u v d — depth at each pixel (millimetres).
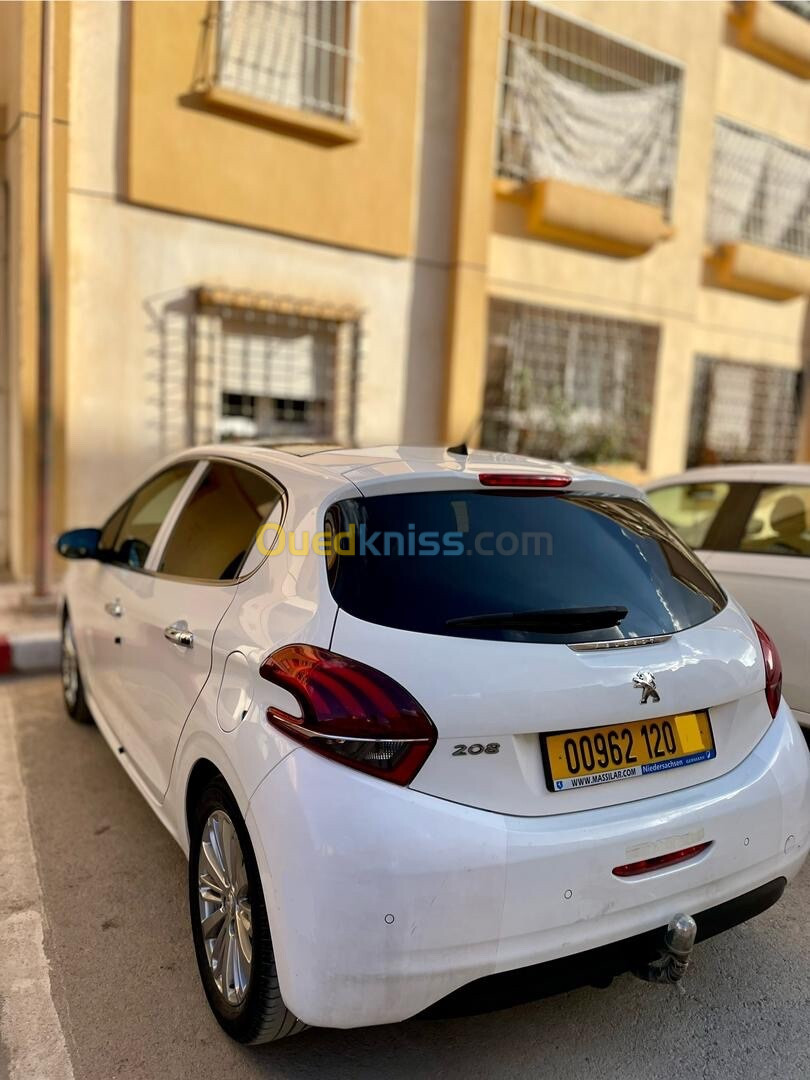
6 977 2645
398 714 1987
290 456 2928
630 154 9727
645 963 2221
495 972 2004
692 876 2250
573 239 9219
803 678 4066
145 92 6652
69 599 4504
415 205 8180
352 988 1942
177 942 2846
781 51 10773
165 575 3199
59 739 4500
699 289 10734
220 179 7078
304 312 7582
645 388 10391
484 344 8742
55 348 6605
